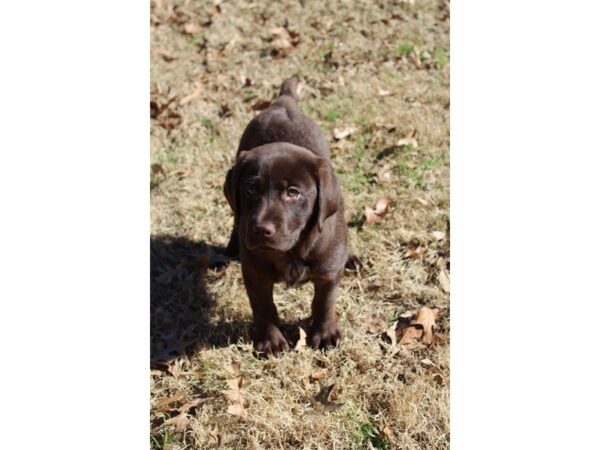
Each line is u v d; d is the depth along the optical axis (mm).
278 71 1796
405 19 1947
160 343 1150
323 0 2064
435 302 1180
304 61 1820
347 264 1249
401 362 1089
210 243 1347
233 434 992
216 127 1626
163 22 2057
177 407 1035
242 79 1771
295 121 1209
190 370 1090
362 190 1403
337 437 988
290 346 1134
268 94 1721
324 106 1637
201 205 1413
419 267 1238
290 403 1026
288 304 1195
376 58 1808
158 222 1394
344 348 1104
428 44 1843
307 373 1070
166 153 1570
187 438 994
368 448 978
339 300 1191
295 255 1039
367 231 1310
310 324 1164
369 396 1038
